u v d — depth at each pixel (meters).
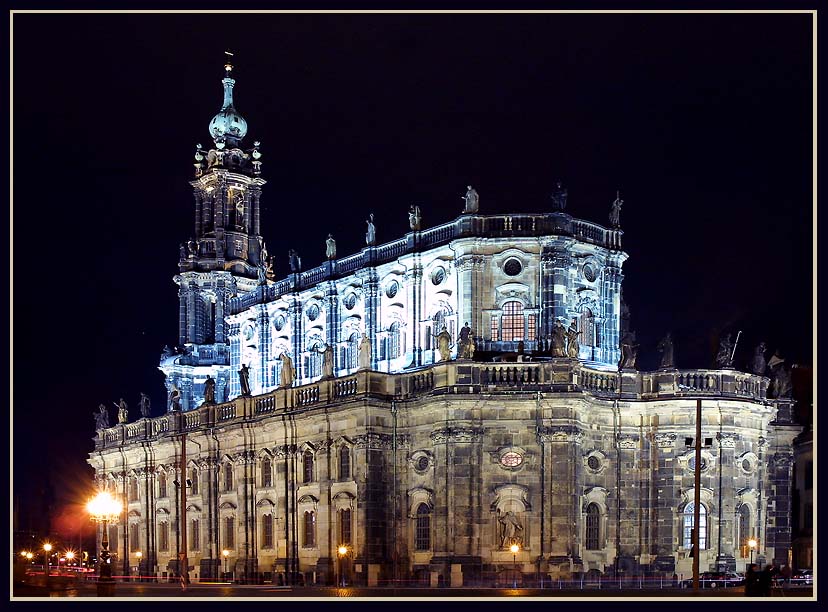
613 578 71.56
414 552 73.69
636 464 73.44
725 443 73.50
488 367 71.31
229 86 113.06
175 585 81.31
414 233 81.81
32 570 110.25
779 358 84.62
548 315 75.12
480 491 70.75
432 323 80.38
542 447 70.44
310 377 92.56
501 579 69.50
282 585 79.25
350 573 75.31
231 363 102.44
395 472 75.56
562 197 76.56
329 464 78.62
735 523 73.75
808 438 82.19
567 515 69.50
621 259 80.44
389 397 75.69
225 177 110.25
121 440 105.88
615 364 79.00
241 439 88.56
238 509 87.88
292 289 93.81
